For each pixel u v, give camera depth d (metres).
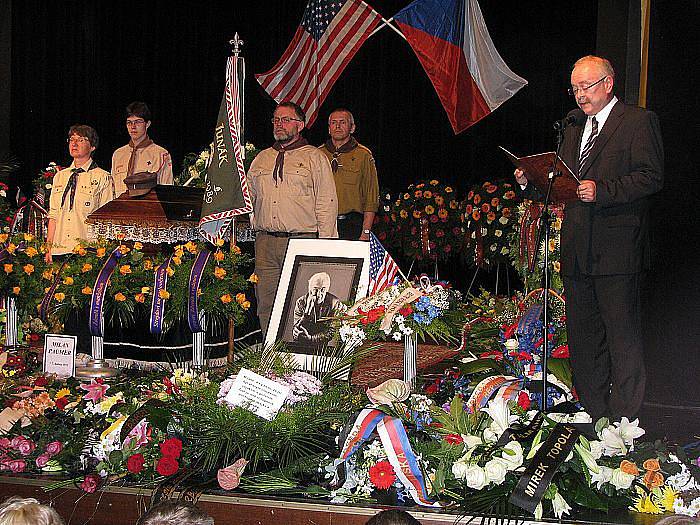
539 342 4.38
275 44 10.99
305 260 4.51
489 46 7.76
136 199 5.57
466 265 10.21
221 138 5.12
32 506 2.20
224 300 5.13
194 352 5.28
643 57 5.31
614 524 3.14
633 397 3.91
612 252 3.89
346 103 10.92
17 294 5.83
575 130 4.10
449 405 3.71
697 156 5.13
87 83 11.12
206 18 11.12
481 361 4.41
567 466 3.27
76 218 6.41
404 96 10.77
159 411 3.72
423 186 9.04
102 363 4.89
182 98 11.20
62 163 11.10
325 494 3.43
